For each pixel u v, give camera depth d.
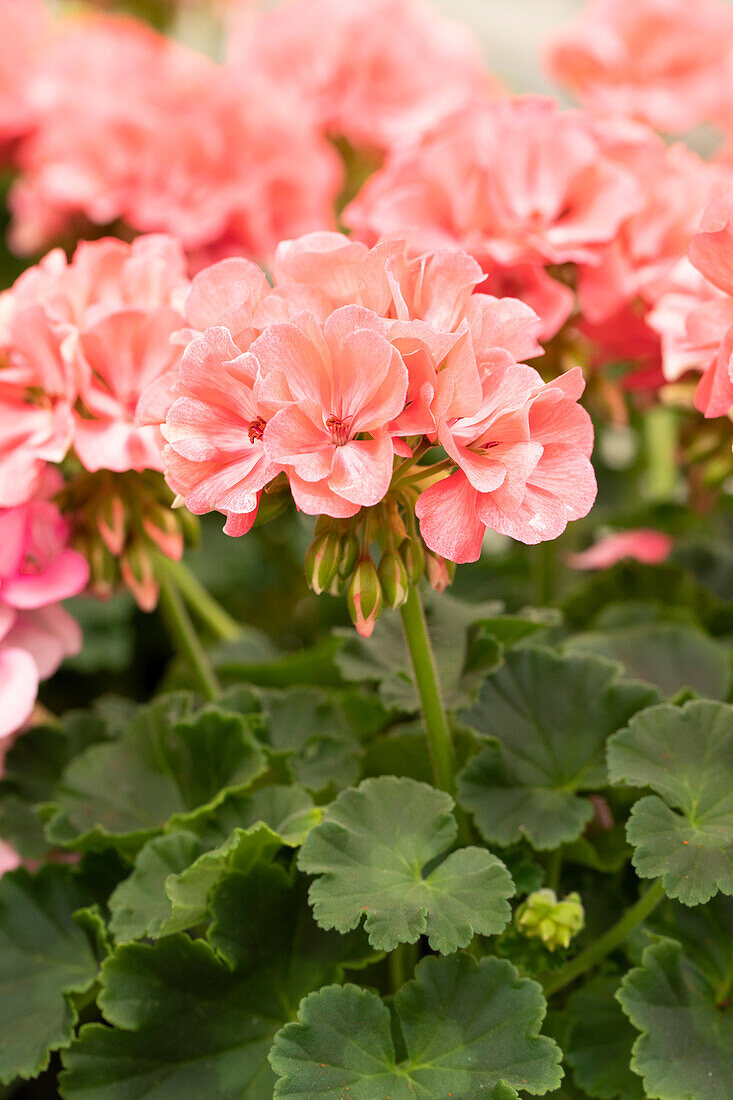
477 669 0.87
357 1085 0.75
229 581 1.43
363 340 0.74
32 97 1.47
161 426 0.76
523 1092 0.80
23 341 0.83
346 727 0.90
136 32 1.64
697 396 0.81
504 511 0.75
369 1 1.47
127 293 0.86
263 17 1.54
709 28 1.30
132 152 1.30
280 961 0.81
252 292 0.77
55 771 0.91
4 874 0.85
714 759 0.80
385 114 1.43
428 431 0.75
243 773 0.86
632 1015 0.78
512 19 2.42
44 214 1.42
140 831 0.85
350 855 0.78
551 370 0.94
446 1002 0.77
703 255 0.78
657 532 1.19
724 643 1.02
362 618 0.77
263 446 0.75
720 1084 0.77
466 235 0.92
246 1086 0.79
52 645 0.88
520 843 0.84
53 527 0.87
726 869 0.77
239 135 1.30
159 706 0.89
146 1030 0.80
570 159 0.91
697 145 1.91
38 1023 0.82
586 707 0.86
